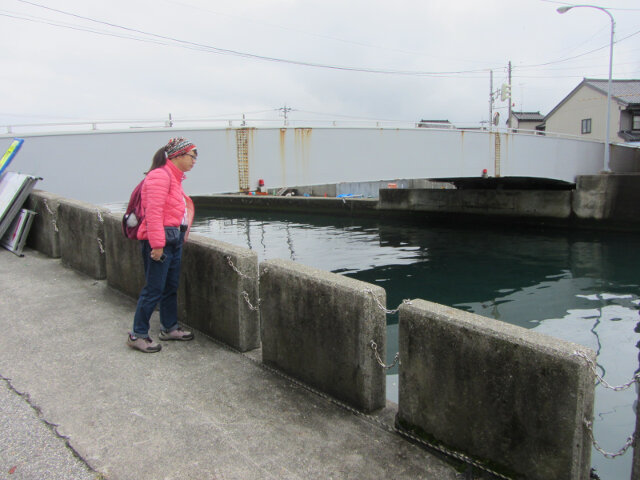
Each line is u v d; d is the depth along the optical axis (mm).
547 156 22812
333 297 2992
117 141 10406
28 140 9164
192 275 4305
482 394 2291
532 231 25391
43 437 2641
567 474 2027
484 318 2393
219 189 12852
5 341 4027
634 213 22406
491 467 2299
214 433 2729
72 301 5102
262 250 21922
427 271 17203
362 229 28750
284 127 13945
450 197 29453
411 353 2602
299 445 2633
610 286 14602
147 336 3910
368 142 16219
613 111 37875
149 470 2377
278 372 3529
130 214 3744
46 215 6941
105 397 3119
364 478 2359
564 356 1972
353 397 2996
